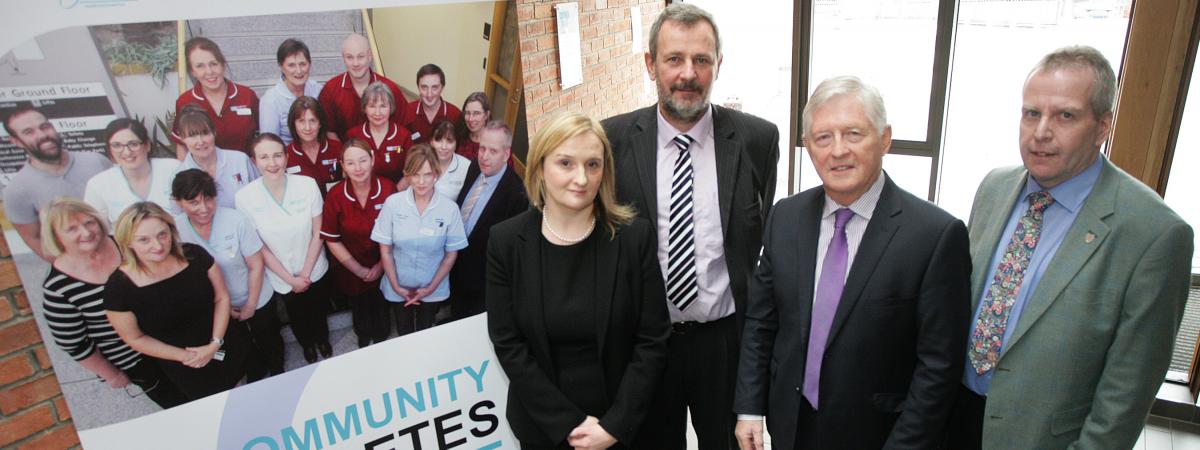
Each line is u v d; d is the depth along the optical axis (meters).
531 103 3.21
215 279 1.69
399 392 2.05
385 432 2.06
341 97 1.73
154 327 1.65
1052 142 1.33
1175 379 2.84
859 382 1.48
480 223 2.04
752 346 1.71
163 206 1.58
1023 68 3.61
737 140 1.96
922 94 3.81
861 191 1.42
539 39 3.20
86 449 1.67
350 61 1.71
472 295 2.10
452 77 1.88
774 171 2.09
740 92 4.55
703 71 1.79
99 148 1.49
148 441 1.72
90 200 1.51
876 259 1.42
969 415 1.65
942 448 1.77
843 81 1.37
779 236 1.60
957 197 4.05
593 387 1.71
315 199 1.77
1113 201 1.33
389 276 1.94
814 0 3.86
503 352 1.73
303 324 1.85
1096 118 1.30
